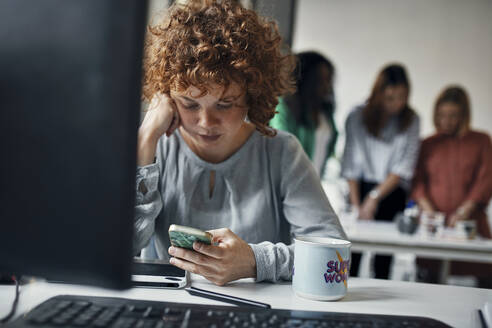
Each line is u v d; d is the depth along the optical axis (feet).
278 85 3.49
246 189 3.48
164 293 2.51
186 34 2.98
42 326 1.74
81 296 2.21
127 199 1.46
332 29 15.30
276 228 3.56
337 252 2.53
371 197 11.90
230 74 2.91
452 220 12.96
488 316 2.22
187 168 3.48
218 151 3.45
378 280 3.10
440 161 13.42
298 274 2.58
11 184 1.54
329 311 2.27
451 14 15.30
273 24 3.43
